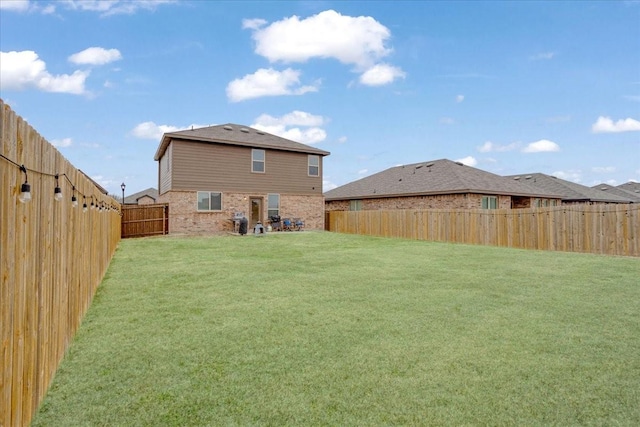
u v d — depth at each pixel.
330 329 4.26
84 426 2.41
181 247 12.80
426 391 2.88
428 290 6.23
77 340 3.88
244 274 7.62
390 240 16.39
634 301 5.55
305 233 19.84
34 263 2.37
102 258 7.07
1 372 1.82
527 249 12.83
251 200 20.56
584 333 4.16
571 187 26.77
